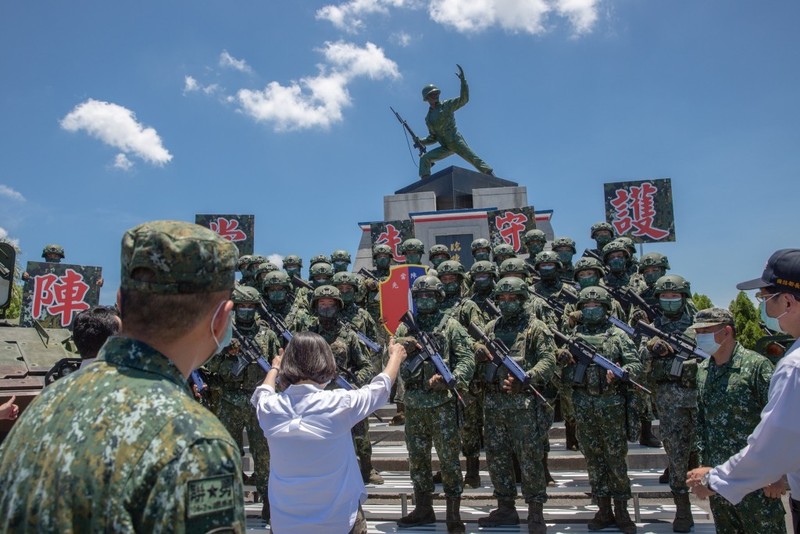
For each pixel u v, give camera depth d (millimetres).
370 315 11883
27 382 7172
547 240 18625
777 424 3260
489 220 16609
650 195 15203
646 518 7277
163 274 1743
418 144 21672
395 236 17406
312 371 4004
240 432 7891
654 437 9891
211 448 1534
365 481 8891
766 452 3328
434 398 7023
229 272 1886
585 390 7105
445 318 7512
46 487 1466
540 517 6605
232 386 7844
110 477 1453
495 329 7730
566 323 9609
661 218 15070
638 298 10406
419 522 7184
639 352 7949
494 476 7109
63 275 13430
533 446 6711
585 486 8438
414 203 19266
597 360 6961
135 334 1789
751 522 4414
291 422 3830
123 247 1820
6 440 1662
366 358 8781
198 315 1812
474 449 8633
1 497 1521
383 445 10859
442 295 7844
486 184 20359
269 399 4027
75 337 3977
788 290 3557
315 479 3814
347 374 8312
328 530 3816
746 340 23047
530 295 9648
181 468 1471
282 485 3877
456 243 17281
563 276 12836
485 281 10391
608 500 6953
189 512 1440
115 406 1564
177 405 1596
